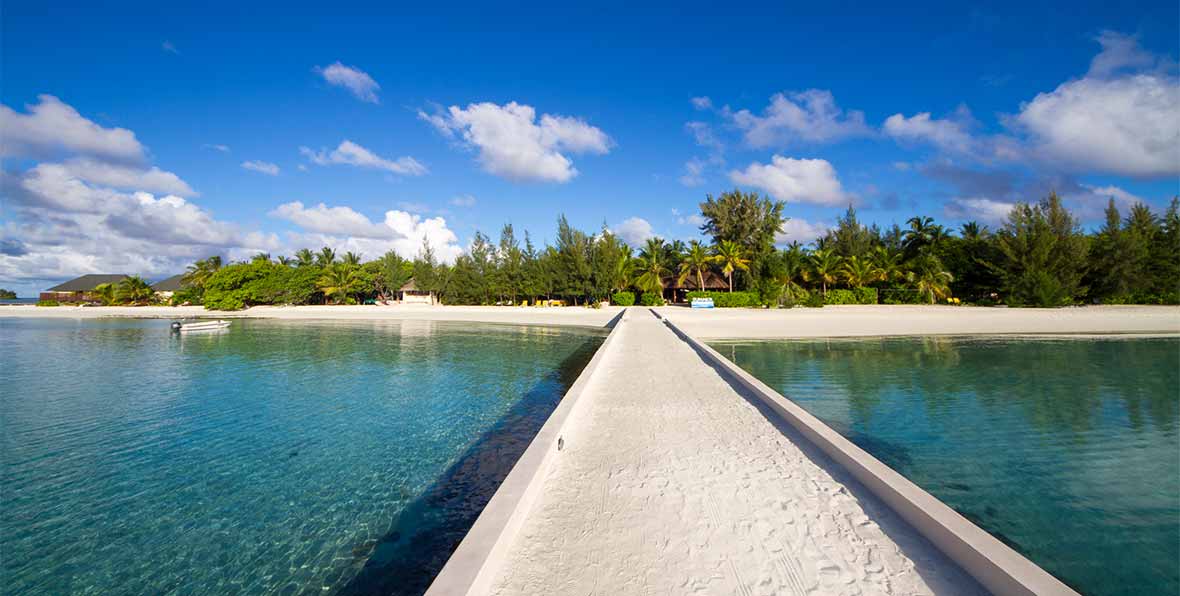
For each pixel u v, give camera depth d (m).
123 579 4.79
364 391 12.81
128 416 10.48
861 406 10.26
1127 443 7.89
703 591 3.03
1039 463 7.06
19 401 11.91
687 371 11.01
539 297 51.44
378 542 5.38
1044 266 38.41
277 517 5.98
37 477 7.27
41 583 4.75
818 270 46.12
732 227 54.12
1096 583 4.29
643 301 48.09
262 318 43.84
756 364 15.39
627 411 7.45
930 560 3.37
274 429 9.51
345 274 59.19
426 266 56.00
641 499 4.35
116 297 63.69
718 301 44.03
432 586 2.80
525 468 4.55
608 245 44.84
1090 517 5.46
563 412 6.60
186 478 7.20
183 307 57.00
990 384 12.36
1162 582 4.28
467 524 5.77
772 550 3.50
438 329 31.28
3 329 34.09
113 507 6.29
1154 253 38.16
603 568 3.28
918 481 6.47
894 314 33.16
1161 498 5.92
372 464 7.70
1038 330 24.81
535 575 3.20
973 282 44.03
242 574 4.81
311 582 4.66
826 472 4.98
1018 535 5.10
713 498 4.37
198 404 11.50
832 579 3.16
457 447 8.46
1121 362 15.65
